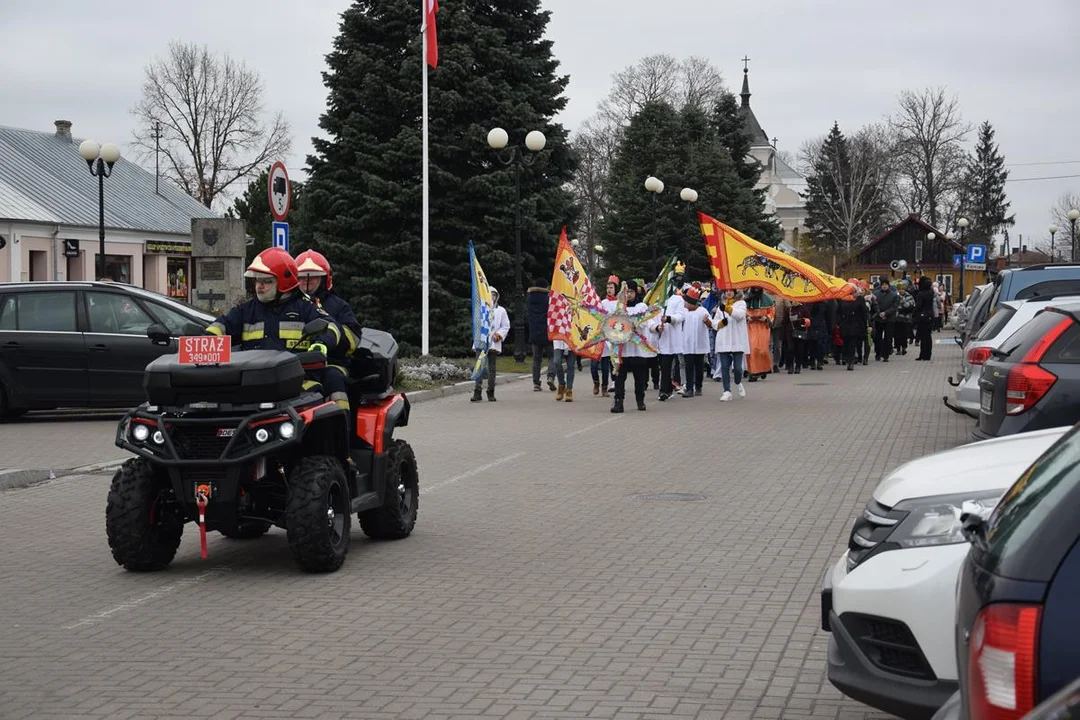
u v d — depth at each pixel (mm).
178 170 71000
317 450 9602
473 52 38969
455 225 38094
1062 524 3094
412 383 26391
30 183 55375
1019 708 2994
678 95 87438
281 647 7191
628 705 6023
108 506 9164
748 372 29781
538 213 39562
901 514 5406
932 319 37781
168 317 19891
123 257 58688
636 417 20828
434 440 17609
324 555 9047
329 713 5965
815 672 6547
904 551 5188
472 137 37906
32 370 19406
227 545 10516
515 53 39500
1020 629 3020
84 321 19641
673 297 24625
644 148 62156
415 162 37812
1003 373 10117
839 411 21594
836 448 16297
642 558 9586
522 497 12625
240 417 8750
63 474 14617
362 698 6191
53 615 8062
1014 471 5492
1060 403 9805
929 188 93938
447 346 38125
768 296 29828
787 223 146500
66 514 12086
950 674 4945
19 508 12445
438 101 37906
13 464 15023
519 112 38812
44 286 19750
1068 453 3555
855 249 103438
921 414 20953
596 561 9508
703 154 61188
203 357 8844
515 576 9008
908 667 5090
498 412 21891
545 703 6066
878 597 5121
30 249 50719
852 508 11727
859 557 5461
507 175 38125
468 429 19062
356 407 10320
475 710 5973
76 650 7203
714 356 29469
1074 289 15453
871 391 26188
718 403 23516
